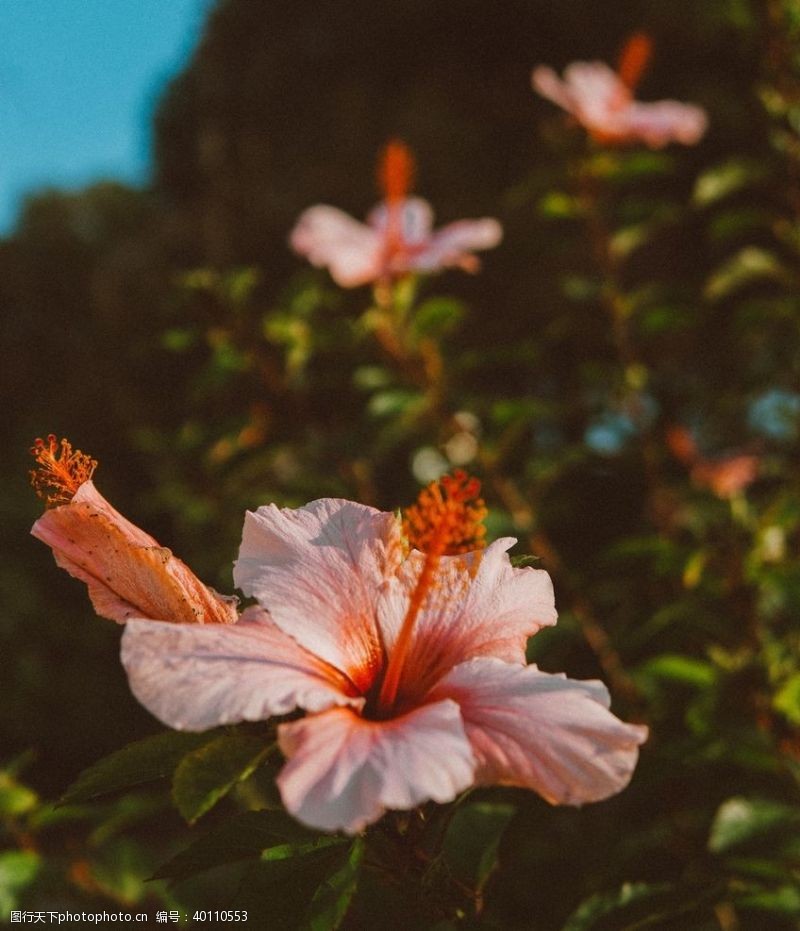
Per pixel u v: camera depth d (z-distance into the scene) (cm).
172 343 415
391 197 383
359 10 997
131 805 299
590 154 420
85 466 148
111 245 1495
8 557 987
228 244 1011
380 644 150
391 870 146
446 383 408
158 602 140
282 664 133
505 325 825
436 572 157
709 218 795
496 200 892
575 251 807
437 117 944
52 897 288
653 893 194
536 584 159
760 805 250
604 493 452
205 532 498
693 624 323
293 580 147
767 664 302
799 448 442
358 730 126
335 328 408
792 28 373
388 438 404
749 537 331
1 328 1373
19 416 1309
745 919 269
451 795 115
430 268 381
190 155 1270
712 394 458
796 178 389
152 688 122
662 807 273
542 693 132
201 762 120
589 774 122
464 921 147
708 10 425
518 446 471
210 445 439
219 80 1089
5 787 285
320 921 137
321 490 396
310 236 396
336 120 996
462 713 132
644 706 325
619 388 420
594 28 915
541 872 229
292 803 113
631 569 382
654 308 440
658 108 421
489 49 956
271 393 427
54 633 916
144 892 304
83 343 1277
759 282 665
